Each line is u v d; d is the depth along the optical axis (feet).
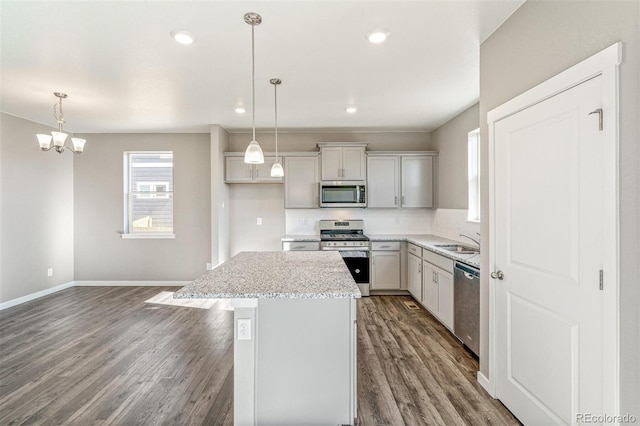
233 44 7.69
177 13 6.43
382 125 15.72
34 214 14.71
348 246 14.98
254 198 17.37
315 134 16.96
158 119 14.47
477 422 6.32
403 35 7.31
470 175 12.87
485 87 7.46
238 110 13.10
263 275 6.49
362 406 6.82
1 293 13.26
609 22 4.33
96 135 16.92
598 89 4.48
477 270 8.48
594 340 4.58
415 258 13.94
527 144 5.99
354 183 15.76
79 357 9.00
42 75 9.46
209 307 13.44
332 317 5.57
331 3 6.14
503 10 6.35
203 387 7.54
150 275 17.10
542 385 5.65
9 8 6.19
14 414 6.57
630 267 4.09
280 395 5.55
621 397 4.20
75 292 15.72
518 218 6.26
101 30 7.02
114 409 6.73
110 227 17.03
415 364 8.64
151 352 9.30
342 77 9.73
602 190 4.42
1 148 13.24
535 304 5.81
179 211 17.03
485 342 7.50
